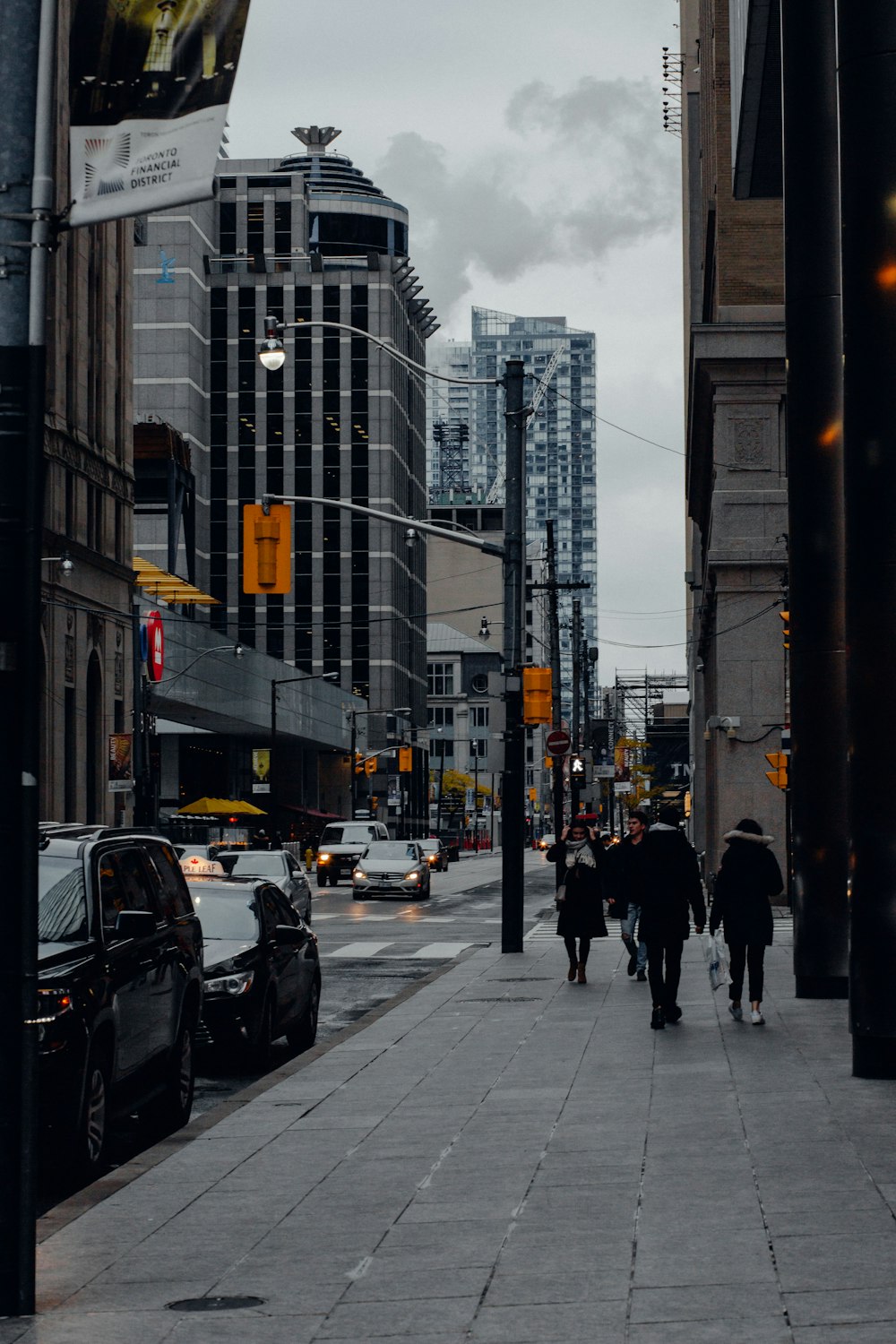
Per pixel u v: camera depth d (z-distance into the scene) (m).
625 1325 6.09
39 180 6.84
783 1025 15.58
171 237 121.31
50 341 52.75
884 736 11.88
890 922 11.93
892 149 11.73
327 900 48.72
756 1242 7.23
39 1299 6.82
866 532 11.84
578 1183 8.77
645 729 140.25
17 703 6.79
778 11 19.09
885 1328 5.88
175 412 121.06
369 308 126.56
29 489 6.86
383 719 124.81
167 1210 8.56
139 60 6.83
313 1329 6.27
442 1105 11.70
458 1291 6.71
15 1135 6.67
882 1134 9.77
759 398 38.72
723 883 15.81
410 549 136.62
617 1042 14.66
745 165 25.45
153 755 57.44
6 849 6.75
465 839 155.00
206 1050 14.79
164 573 77.56
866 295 11.80
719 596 38.88
